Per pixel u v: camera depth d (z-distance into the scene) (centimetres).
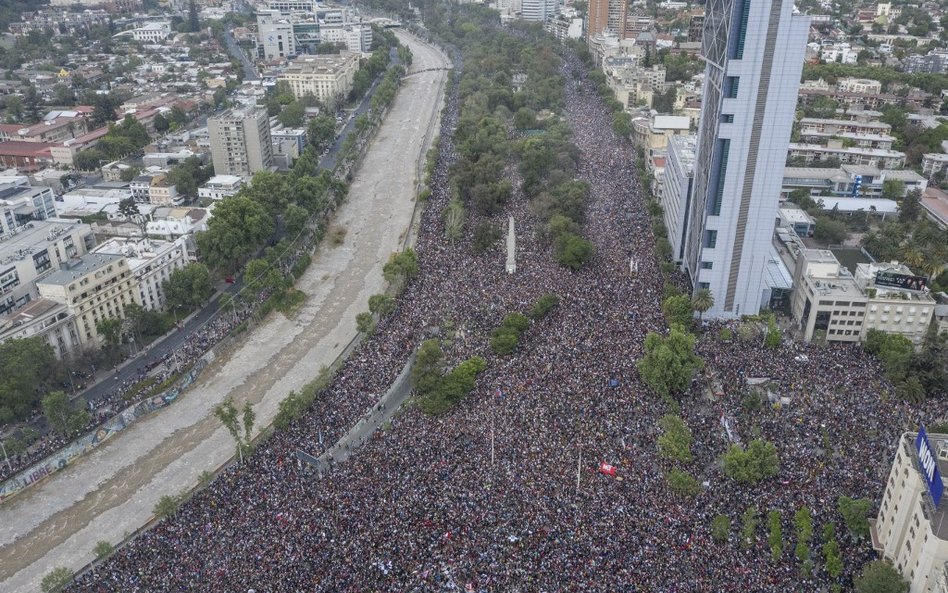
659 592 18225
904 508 19550
